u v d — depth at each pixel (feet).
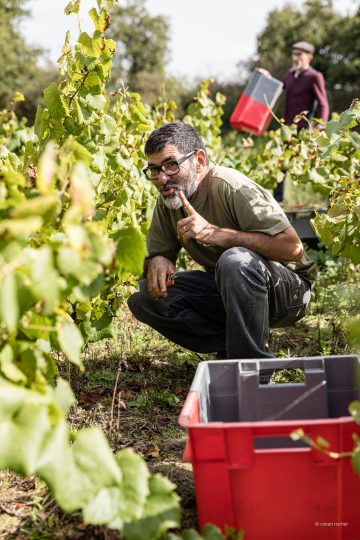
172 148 9.94
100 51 10.11
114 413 10.10
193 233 9.79
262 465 5.90
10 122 21.48
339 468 5.84
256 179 21.90
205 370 7.82
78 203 5.33
